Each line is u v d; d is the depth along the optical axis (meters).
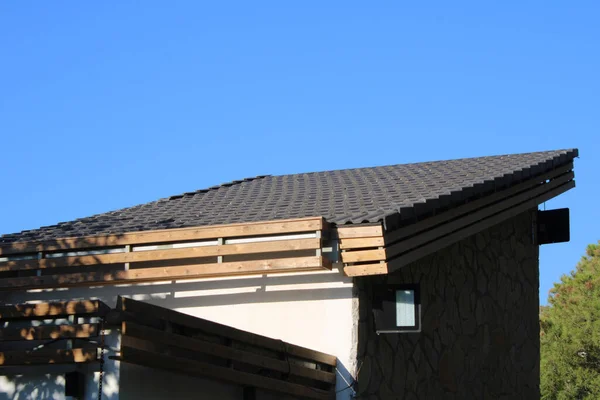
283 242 11.57
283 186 16.88
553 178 16.58
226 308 12.56
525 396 16.39
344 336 11.88
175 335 9.38
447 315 14.14
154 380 9.40
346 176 17.39
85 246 12.47
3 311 9.56
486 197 14.05
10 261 12.64
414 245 12.19
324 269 11.70
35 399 9.34
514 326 16.34
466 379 14.38
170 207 15.93
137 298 12.91
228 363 10.19
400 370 12.70
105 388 8.98
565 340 26.06
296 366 11.07
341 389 11.73
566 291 29.77
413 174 16.19
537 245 17.92
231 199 15.84
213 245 12.02
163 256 12.15
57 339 9.12
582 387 25.47
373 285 12.36
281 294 12.33
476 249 15.42
